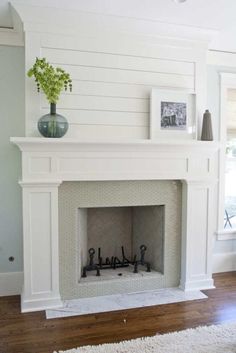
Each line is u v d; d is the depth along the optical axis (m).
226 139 3.60
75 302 2.82
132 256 3.58
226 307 2.77
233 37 3.09
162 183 3.05
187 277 3.09
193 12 2.60
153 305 2.79
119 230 3.54
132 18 2.70
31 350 2.12
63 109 2.78
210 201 3.12
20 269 3.06
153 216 3.25
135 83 2.95
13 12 2.55
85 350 2.11
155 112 2.96
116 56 2.89
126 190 2.94
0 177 2.97
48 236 2.69
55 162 2.64
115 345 2.17
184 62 3.07
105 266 3.35
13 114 2.95
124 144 2.72
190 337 2.27
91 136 2.86
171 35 2.94
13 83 2.93
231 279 3.44
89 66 2.82
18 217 3.03
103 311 2.67
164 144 2.81
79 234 2.95
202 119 3.10
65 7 2.51
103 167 2.76
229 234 3.69
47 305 2.71
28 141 2.48
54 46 2.72
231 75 3.54
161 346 2.16
